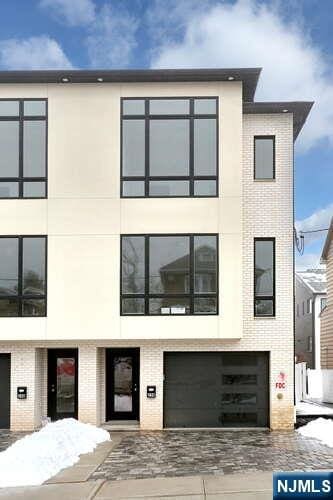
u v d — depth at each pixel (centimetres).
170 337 1510
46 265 1531
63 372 1644
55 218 1541
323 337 3033
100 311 1517
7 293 1536
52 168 1549
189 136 1558
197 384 1596
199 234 1534
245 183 1631
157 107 1568
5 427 1583
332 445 1284
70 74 1544
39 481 946
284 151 1636
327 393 2411
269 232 1617
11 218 1546
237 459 1120
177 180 1546
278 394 1573
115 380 1680
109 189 1543
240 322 1510
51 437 1191
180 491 863
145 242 1534
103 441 1365
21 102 1573
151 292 1523
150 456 1171
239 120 1552
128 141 1564
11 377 1576
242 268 1583
